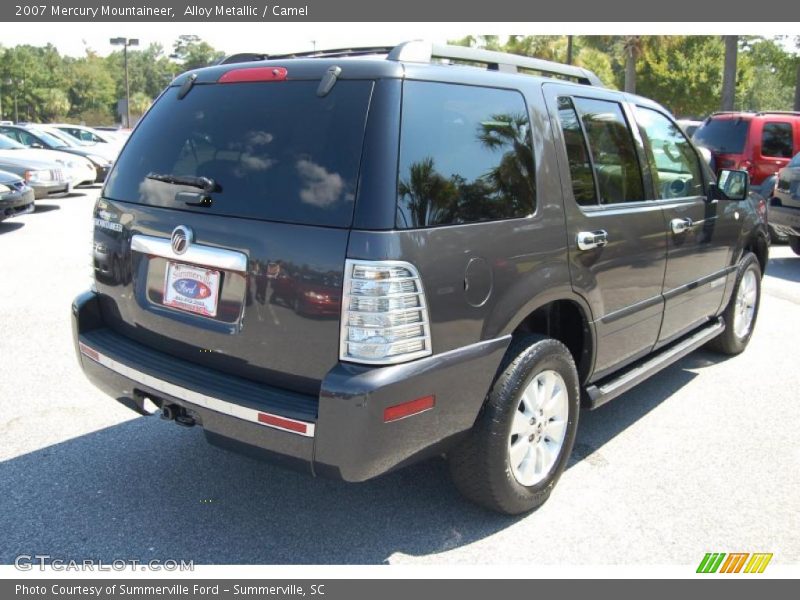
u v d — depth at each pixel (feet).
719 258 16.39
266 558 9.96
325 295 8.48
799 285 28.07
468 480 10.32
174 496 11.41
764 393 16.38
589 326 11.77
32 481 11.68
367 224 8.36
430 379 8.80
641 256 12.87
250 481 11.94
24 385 15.55
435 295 8.79
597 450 13.41
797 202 30.63
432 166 9.02
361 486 11.87
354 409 8.27
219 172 9.62
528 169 10.49
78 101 323.98
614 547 10.37
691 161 15.39
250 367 9.30
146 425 13.84
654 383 16.99
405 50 9.36
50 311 21.30
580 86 12.25
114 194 10.98
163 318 10.14
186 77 10.92
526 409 10.62
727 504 11.54
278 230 8.83
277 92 9.57
